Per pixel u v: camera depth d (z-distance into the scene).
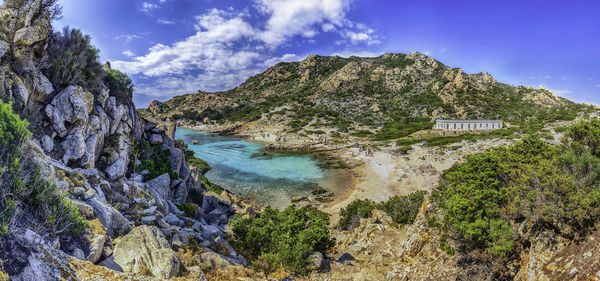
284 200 48.16
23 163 9.76
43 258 7.57
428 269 14.98
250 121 165.50
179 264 11.59
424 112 158.00
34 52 19.95
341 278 16.56
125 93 30.50
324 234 19.98
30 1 19.27
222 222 31.33
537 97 176.88
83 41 24.33
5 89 16.36
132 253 10.92
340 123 141.75
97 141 22.28
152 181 27.16
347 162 76.06
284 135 125.12
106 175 22.03
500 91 195.25
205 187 44.53
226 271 14.21
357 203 36.12
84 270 8.51
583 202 10.77
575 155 15.75
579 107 140.38
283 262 17.12
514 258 13.02
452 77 198.38
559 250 10.94
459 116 142.62
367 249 20.67
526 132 86.12
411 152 79.19
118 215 14.47
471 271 13.30
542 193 12.92
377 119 150.00
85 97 21.75
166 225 17.44
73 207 10.88
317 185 56.56
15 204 7.98
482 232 13.86
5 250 6.80
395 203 31.33
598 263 8.90
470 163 20.17
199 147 108.12
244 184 57.59
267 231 20.83
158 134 35.38
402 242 20.20
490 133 93.50
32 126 18.42
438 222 17.47
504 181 18.17
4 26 17.84
